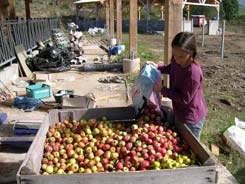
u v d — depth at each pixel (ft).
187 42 10.78
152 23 125.70
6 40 34.42
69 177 8.70
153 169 9.59
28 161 9.25
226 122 21.33
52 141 12.22
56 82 32.73
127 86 30.48
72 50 47.85
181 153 11.20
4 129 19.63
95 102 23.68
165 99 17.88
